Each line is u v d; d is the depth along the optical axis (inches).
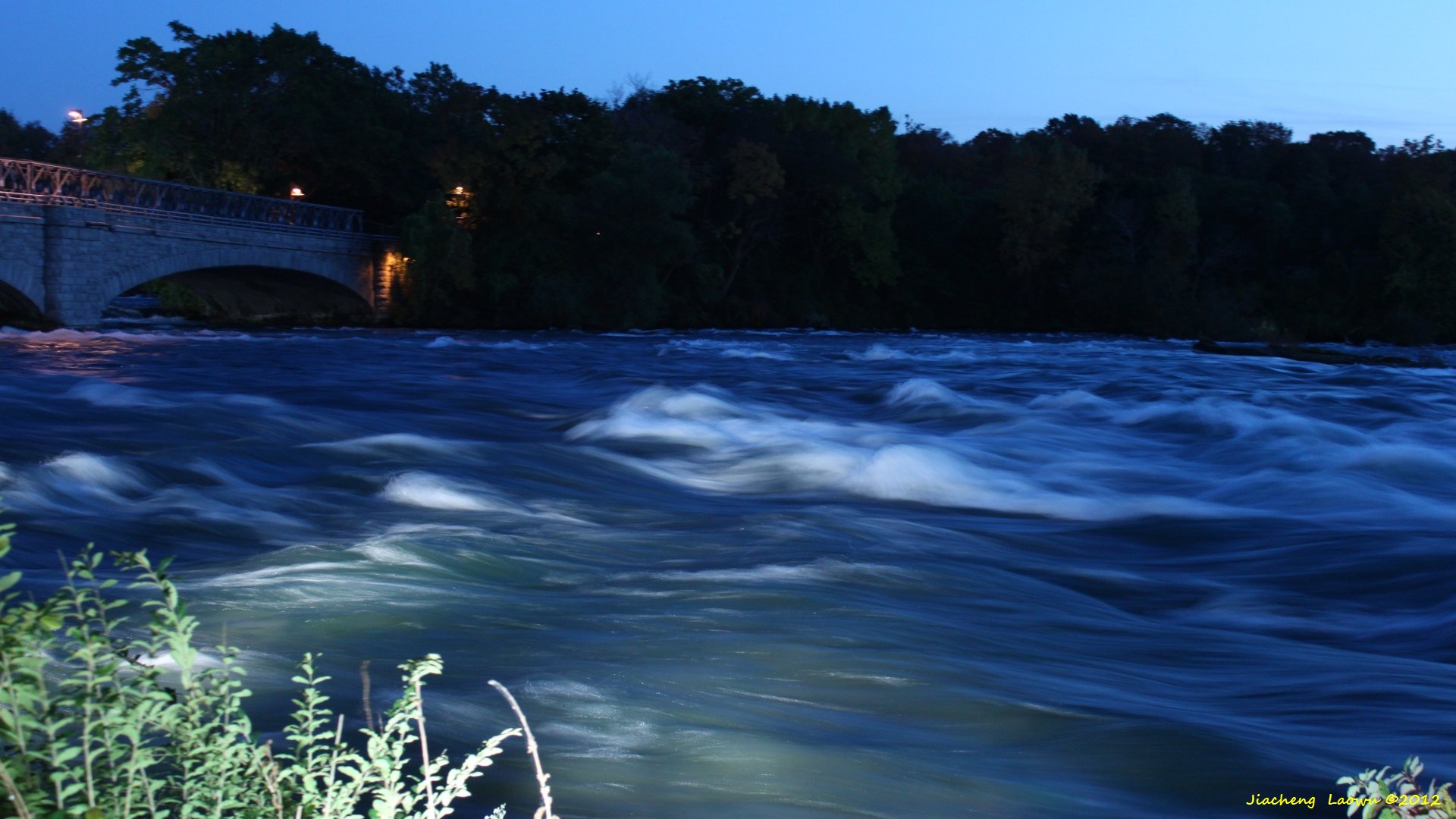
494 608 329.1
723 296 3260.3
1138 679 308.2
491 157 2706.7
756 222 3326.8
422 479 553.9
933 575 416.8
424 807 188.2
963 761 235.6
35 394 895.7
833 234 3474.4
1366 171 4722.0
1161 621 390.3
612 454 705.0
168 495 509.4
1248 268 3651.6
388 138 2716.5
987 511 592.1
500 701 250.4
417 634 300.8
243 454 608.7
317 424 815.7
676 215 3085.6
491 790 203.0
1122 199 3587.6
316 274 2450.8
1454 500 625.9
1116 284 3405.5
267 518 481.1
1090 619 376.8
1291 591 436.1
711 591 367.2
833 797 211.3
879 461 653.3
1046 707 270.8
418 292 2613.2
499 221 2805.1
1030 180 3545.8
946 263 3762.3
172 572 363.9
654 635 312.0
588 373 1416.1
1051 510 599.2
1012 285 3703.3
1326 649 350.0
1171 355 1963.6
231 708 132.4
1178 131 5187.0
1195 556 499.8
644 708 251.6
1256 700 295.3
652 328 2972.4
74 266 1916.8
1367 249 3690.9
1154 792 225.5
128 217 2011.6
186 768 125.5
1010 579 428.5
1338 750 254.7
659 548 438.9
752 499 613.3
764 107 3462.1
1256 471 706.2
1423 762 246.4
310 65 2765.7
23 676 114.7
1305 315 3521.2
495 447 690.8
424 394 1122.0
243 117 2623.0
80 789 116.0
